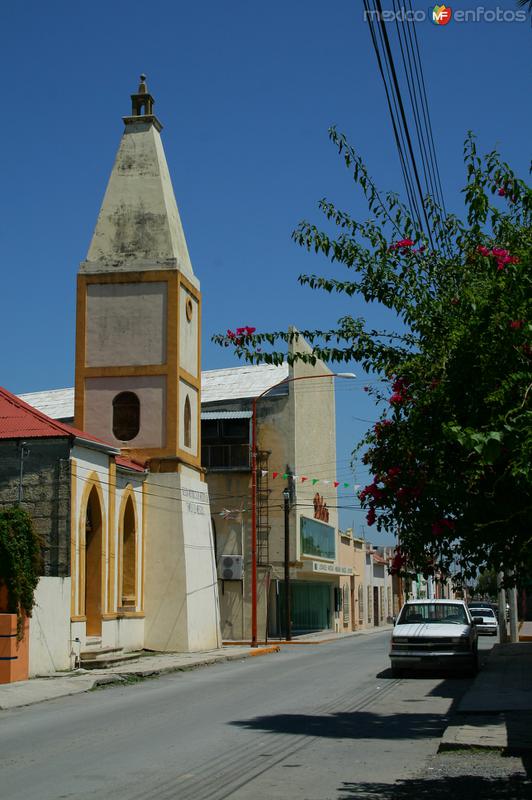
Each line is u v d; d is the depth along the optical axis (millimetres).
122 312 34469
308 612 54656
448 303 12398
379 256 13031
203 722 14656
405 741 12688
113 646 29266
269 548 48250
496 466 10422
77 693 20438
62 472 26375
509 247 11711
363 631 63438
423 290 12758
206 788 9430
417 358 12062
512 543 11422
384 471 12055
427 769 10500
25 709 17641
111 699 18953
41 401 57000
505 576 12227
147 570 32875
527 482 8055
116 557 30219
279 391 49969
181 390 34531
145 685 22156
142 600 32438
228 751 11789
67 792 9281
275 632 48719
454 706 16672
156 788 9430
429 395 11117
